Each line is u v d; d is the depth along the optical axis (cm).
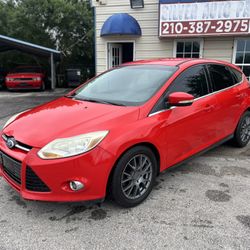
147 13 1002
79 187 266
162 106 326
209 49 972
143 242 254
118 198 292
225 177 382
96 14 1044
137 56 1041
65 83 1747
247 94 479
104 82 395
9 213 299
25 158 271
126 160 287
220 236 261
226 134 444
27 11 1712
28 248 247
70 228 274
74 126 283
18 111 877
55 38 1864
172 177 381
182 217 290
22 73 1490
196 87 378
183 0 874
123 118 295
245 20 838
